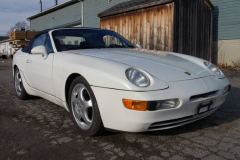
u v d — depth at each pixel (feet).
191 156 6.39
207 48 32.68
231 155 6.43
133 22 28.53
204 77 7.81
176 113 6.59
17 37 35.94
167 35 24.64
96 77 7.00
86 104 7.64
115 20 31.27
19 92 13.60
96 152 6.69
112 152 6.68
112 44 11.39
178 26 24.82
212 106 7.68
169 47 24.54
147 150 6.78
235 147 6.93
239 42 33.94
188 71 7.83
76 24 63.98
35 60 10.77
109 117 6.73
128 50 10.00
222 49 35.99
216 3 35.81
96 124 7.18
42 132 8.30
